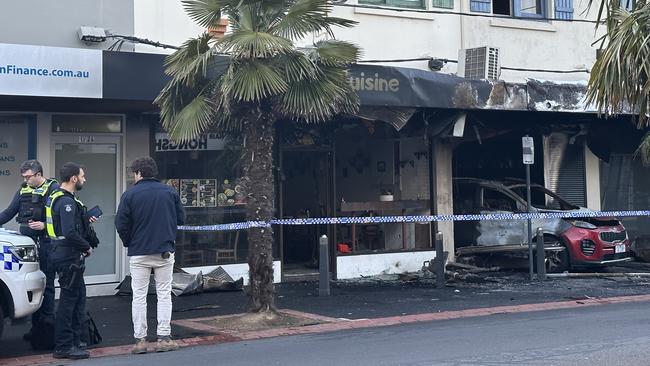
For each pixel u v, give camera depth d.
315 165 14.90
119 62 10.95
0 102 11.26
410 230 15.51
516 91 14.30
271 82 9.21
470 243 15.82
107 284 12.62
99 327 9.92
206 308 11.28
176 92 9.94
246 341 8.98
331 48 9.94
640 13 7.04
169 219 8.40
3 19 11.47
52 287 8.73
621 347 8.19
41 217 8.75
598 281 14.12
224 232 13.59
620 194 17.84
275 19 9.98
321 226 14.79
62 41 11.85
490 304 11.57
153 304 11.59
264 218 10.05
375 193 15.59
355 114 13.02
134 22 12.41
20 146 12.11
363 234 15.05
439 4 15.48
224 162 13.53
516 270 15.66
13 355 8.36
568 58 16.70
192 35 12.88
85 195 12.51
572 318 10.24
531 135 16.94
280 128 14.05
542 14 16.75
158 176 13.04
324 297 12.34
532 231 15.27
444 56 15.34
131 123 12.80
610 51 7.15
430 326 9.80
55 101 11.21
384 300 12.02
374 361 7.65
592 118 16.45
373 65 12.81
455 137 15.23
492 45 15.88
